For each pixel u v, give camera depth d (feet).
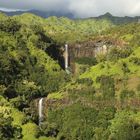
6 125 633.20
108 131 647.15
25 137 642.63
